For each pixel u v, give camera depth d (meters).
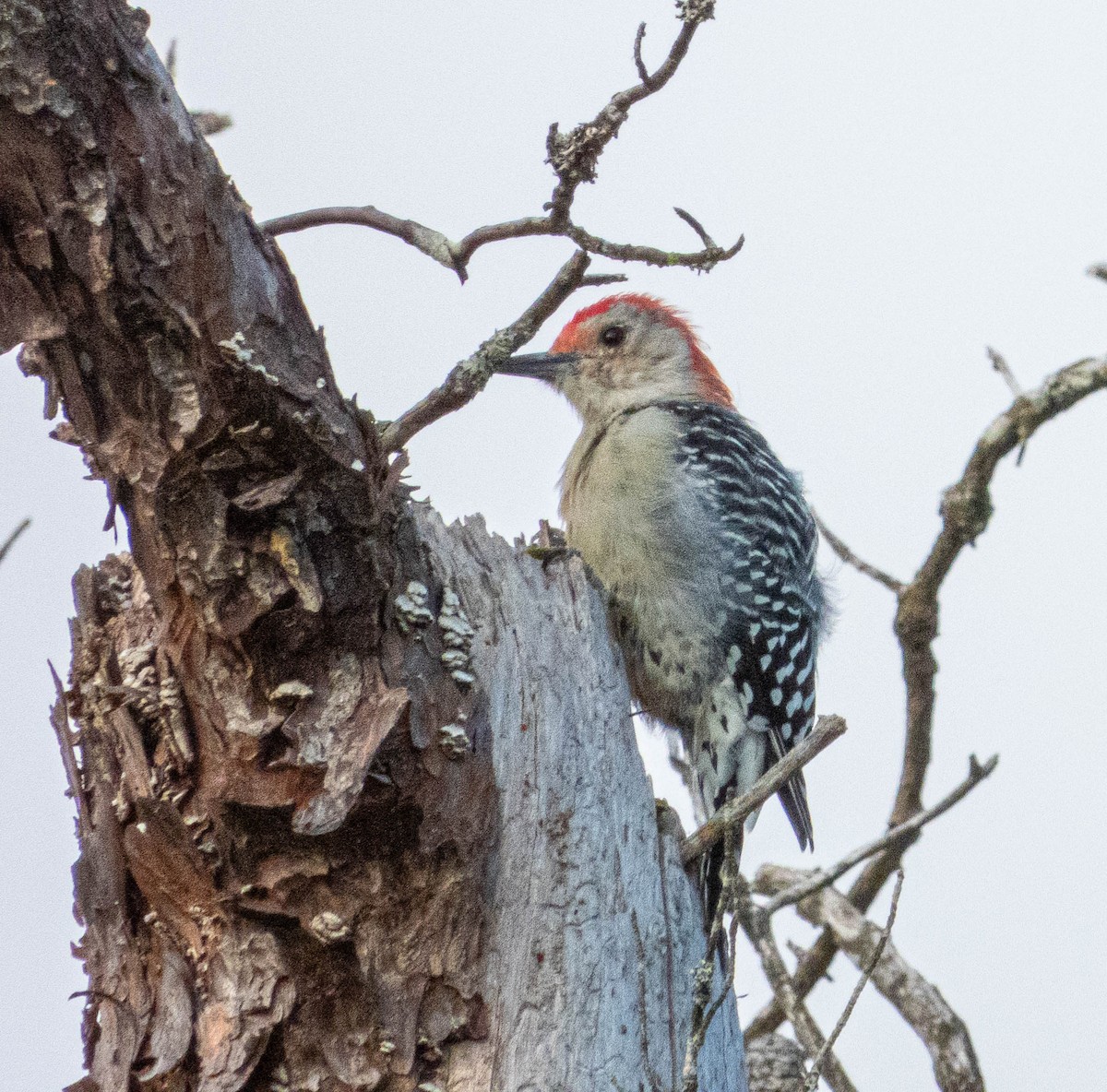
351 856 7.18
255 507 6.35
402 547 7.01
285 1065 7.32
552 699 8.02
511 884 7.57
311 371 6.34
